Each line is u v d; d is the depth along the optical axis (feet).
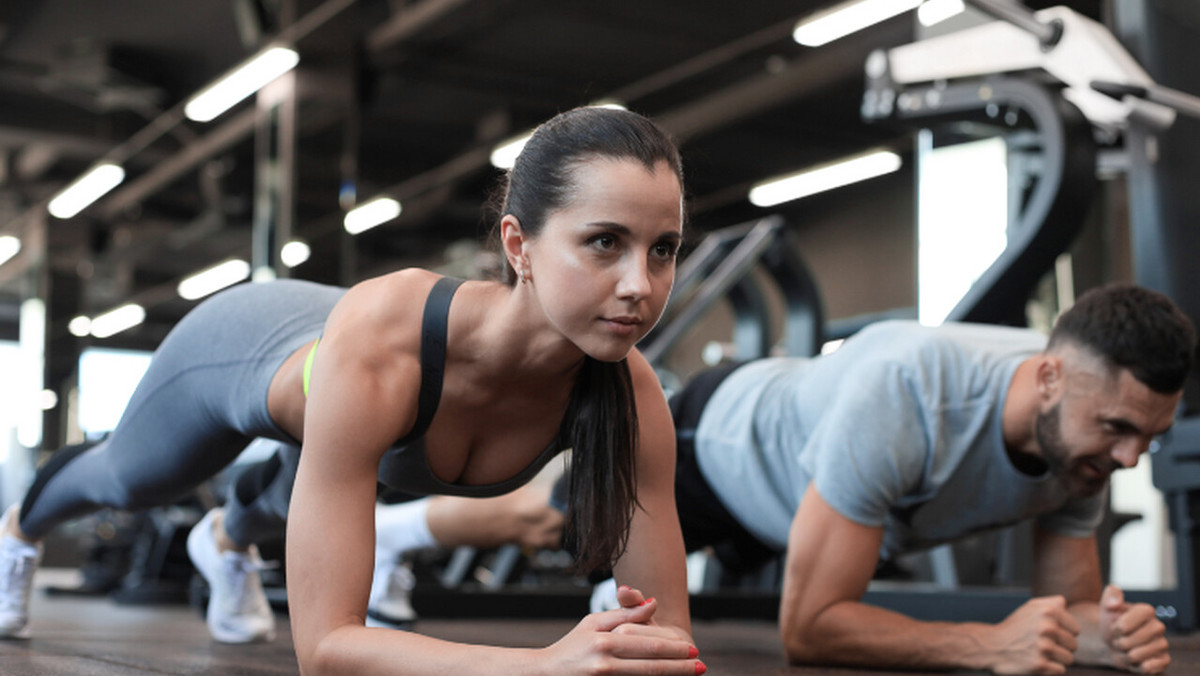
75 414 41.50
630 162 3.36
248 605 7.32
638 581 4.28
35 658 5.84
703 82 30.27
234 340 5.08
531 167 3.58
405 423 4.01
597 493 4.10
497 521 8.29
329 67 24.44
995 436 5.71
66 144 33.86
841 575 5.64
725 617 10.44
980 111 12.00
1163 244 10.07
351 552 3.73
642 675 3.36
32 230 42.16
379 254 44.65
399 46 26.16
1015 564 11.56
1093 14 21.77
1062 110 11.16
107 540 20.67
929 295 13.76
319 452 3.79
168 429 5.46
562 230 3.43
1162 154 10.19
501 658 3.47
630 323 3.41
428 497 9.16
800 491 6.64
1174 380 5.07
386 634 3.61
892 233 34.78
